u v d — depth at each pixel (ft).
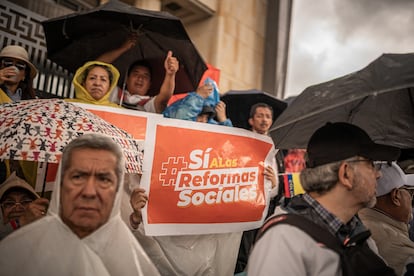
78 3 13.91
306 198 4.07
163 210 5.19
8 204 4.51
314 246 3.55
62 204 3.37
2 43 10.89
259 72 20.74
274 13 21.22
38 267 3.21
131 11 7.23
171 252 5.37
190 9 18.33
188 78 8.52
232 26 19.17
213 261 5.71
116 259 3.57
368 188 3.91
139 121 5.35
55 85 12.00
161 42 8.00
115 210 3.58
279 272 3.39
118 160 3.55
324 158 4.00
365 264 3.69
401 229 5.64
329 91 4.98
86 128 3.88
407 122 5.93
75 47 7.84
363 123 6.09
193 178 5.43
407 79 4.16
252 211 5.84
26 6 11.82
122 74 7.98
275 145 6.57
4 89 7.13
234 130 5.85
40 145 3.56
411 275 4.39
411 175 6.66
